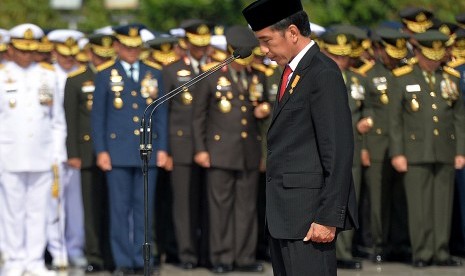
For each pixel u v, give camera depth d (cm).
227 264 3428
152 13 6150
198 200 3522
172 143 3472
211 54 3509
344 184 2128
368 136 3562
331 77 2148
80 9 6044
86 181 3491
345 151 2130
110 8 6003
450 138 3466
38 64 3381
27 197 3384
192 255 3525
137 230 3338
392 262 3634
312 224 2164
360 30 3581
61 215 3594
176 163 3475
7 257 3378
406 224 3625
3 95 3334
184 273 3438
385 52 3541
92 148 3462
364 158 3528
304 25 2195
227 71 3397
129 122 3309
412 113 3447
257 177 3438
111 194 3322
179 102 3472
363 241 3741
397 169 3447
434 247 3522
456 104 3497
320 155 2166
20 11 6166
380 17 5916
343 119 2138
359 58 3575
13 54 3356
